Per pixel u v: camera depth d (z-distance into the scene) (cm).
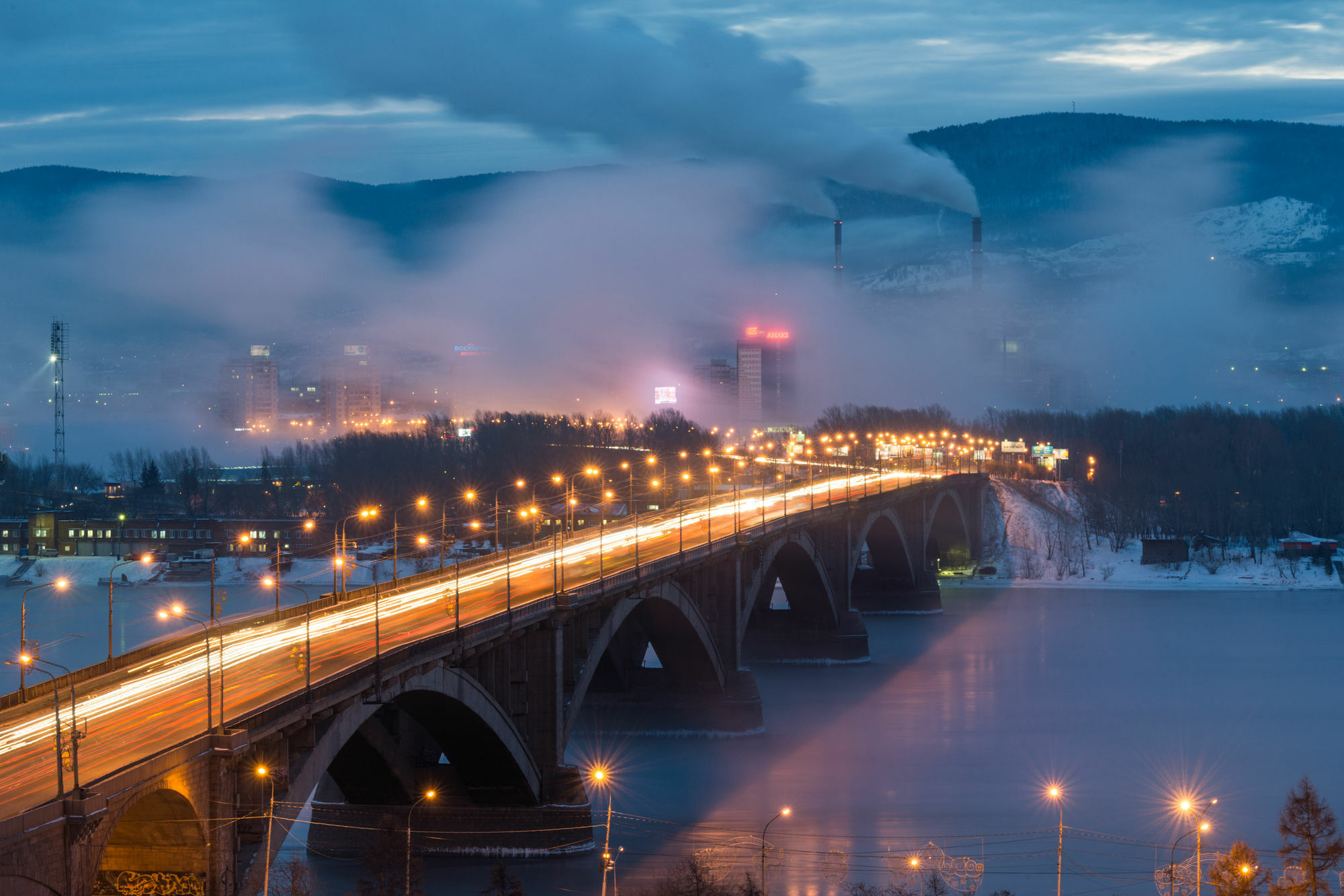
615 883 6328
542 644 6825
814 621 12731
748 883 6162
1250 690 11238
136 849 4184
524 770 6638
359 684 5000
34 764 4097
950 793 8075
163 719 4594
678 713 9531
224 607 14912
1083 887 6378
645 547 10131
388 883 6044
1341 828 7269
